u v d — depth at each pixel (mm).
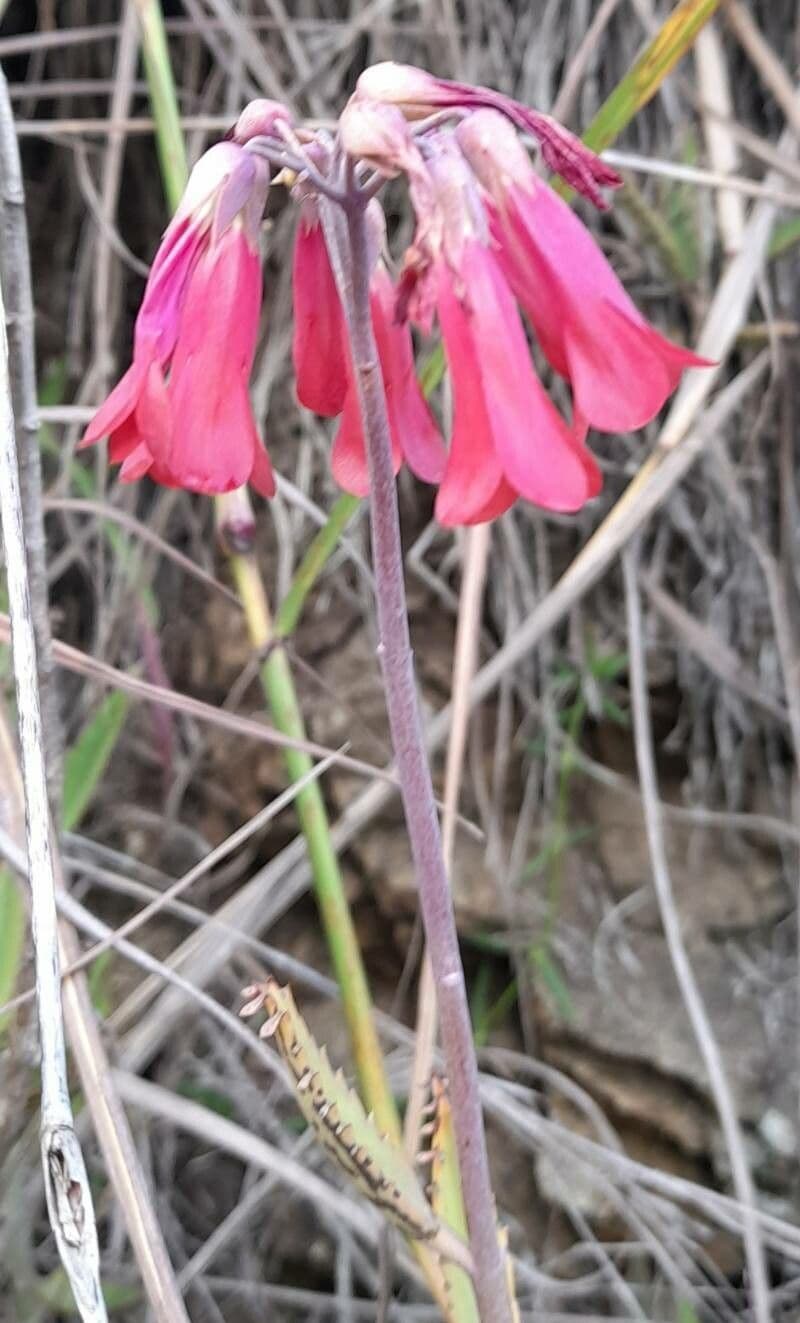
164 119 186
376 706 241
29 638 111
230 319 99
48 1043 100
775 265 226
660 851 196
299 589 171
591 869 235
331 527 166
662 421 230
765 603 232
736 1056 209
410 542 249
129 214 265
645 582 231
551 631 238
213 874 245
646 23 219
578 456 89
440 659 245
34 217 269
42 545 146
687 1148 203
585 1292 197
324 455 245
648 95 147
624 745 242
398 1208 112
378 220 108
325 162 102
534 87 233
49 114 265
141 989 180
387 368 111
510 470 86
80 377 260
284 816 243
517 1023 228
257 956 231
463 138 94
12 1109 157
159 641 260
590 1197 203
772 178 212
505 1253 118
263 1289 207
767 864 234
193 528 258
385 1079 156
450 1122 126
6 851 133
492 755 243
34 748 109
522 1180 213
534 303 94
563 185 161
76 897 224
